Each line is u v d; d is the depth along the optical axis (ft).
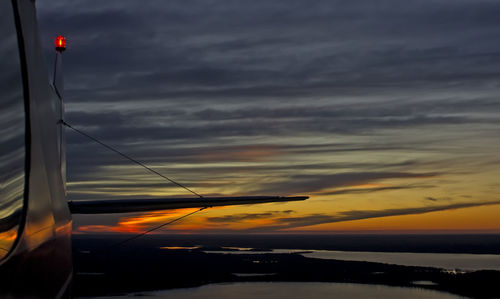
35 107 20.44
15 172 16.14
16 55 17.16
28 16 20.53
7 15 16.35
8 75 15.81
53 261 25.00
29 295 18.25
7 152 15.21
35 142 19.84
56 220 26.55
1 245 14.30
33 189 19.07
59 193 29.17
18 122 16.83
